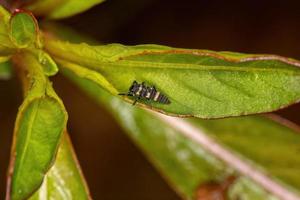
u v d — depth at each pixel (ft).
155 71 0.50
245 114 0.49
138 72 0.50
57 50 0.52
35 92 0.49
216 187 0.59
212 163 0.60
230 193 0.59
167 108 0.49
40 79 0.50
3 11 0.51
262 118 0.59
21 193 0.47
